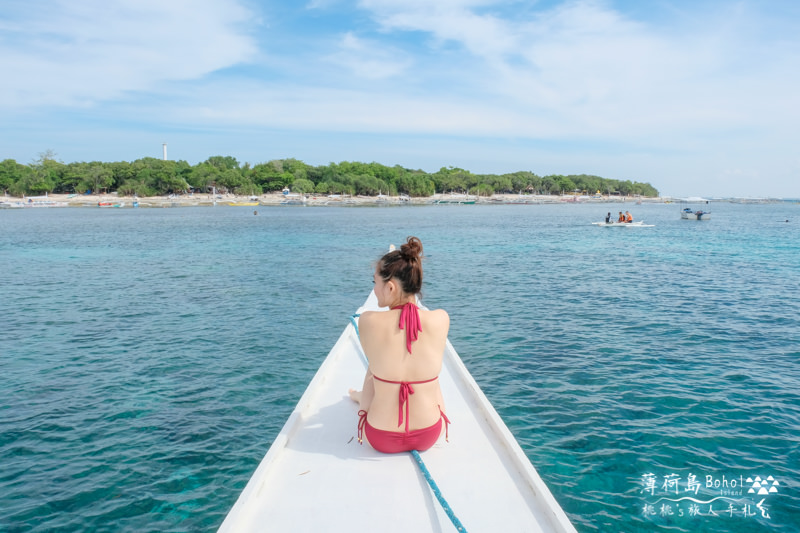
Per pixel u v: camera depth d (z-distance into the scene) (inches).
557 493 206.4
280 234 1717.5
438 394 132.2
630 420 271.1
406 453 130.4
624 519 189.5
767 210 5004.9
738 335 435.5
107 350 409.1
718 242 1380.4
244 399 310.5
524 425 266.8
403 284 124.3
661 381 327.3
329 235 1678.2
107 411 293.1
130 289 687.1
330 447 134.2
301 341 434.3
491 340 425.1
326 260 1012.5
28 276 804.6
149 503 205.5
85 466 233.1
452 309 545.6
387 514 104.6
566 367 357.1
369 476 119.5
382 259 128.2
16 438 259.9
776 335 434.6
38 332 465.1
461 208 5290.4
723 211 4655.5
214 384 335.0
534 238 1536.7
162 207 5073.8
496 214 3705.7
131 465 233.9
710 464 226.7
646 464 227.1
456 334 444.1
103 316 527.5
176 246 1296.8
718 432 256.2
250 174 6520.7
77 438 260.1
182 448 249.6
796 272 813.9
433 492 110.7
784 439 247.3
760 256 1046.4
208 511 200.2
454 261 977.5
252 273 835.4
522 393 310.2
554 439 251.3
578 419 273.1
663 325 471.8
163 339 440.5
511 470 122.3
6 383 336.8
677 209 5216.5
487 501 109.3
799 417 271.4
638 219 2881.4
